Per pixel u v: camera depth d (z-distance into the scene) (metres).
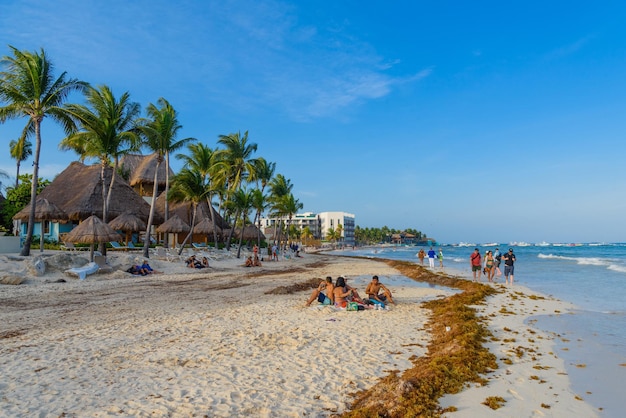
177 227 33.31
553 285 20.03
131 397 5.25
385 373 6.32
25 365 6.58
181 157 38.81
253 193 47.47
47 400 5.13
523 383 5.89
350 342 8.18
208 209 51.47
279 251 51.50
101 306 12.55
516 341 8.42
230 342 8.12
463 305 12.36
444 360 6.59
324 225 180.88
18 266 19.56
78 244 29.86
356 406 5.02
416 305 13.09
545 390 5.63
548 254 72.25
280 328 9.41
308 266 37.38
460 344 7.57
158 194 49.25
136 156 54.03
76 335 8.68
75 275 19.66
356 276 26.27
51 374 6.15
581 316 11.38
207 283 19.66
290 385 5.74
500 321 10.60
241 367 6.55
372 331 9.18
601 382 5.98
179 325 9.74
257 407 4.95
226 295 15.34
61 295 14.91
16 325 9.69
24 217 27.62
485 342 8.26
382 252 106.38
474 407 4.98
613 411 4.96
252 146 44.97
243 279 21.84
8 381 5.82
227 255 37.25
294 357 7.13
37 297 14.34
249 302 13.55
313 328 9.44
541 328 9.80
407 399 4.99
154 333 8.89
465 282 19.92
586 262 43.16
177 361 6.85
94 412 4.77
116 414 4.72
